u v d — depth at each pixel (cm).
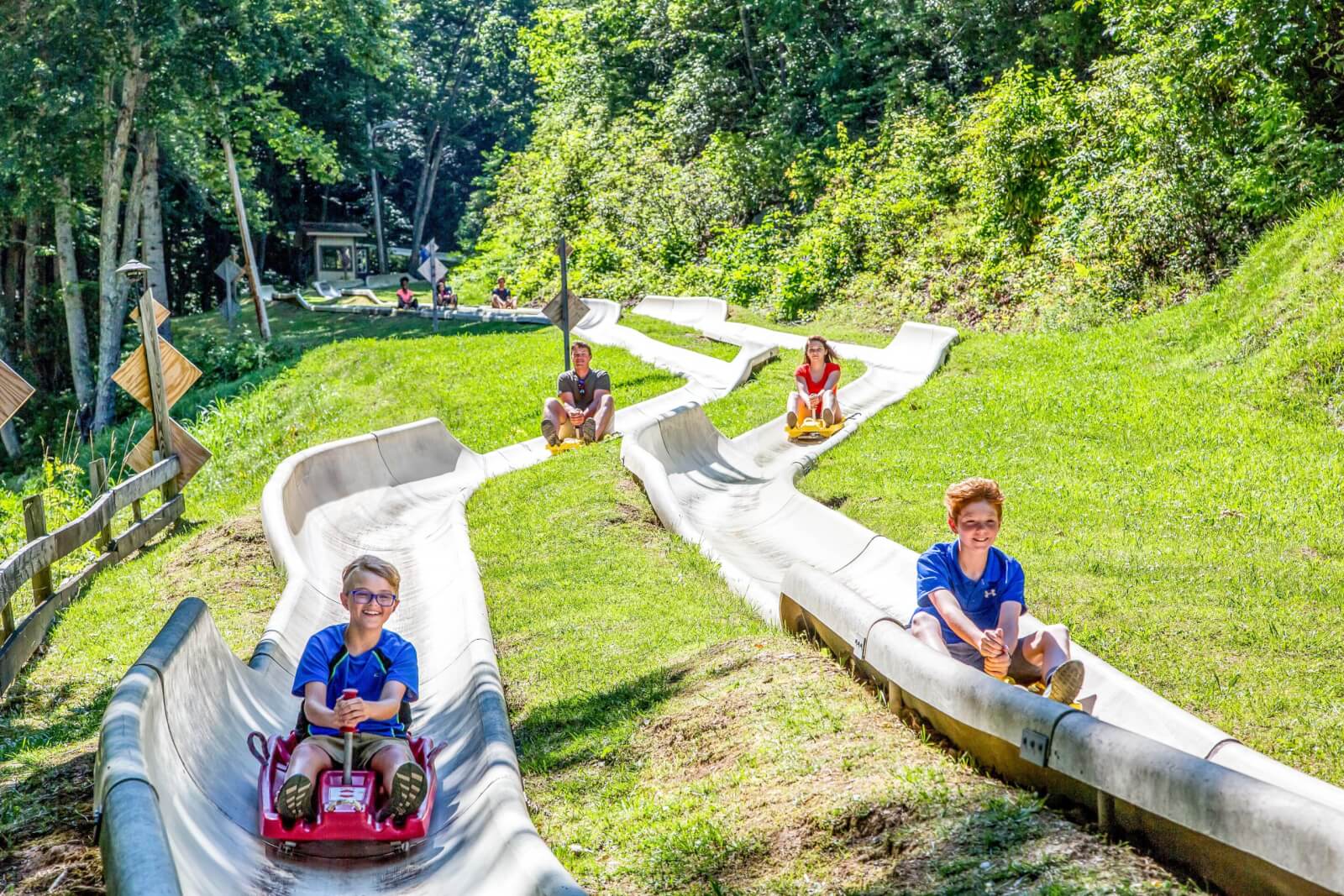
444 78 8944
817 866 461
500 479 1547
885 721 594
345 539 1352
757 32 5144
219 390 3600
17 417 4691
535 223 5266
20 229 4941
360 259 8531
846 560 1091
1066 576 966
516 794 527
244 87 3875
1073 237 2806
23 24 3391
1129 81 2841
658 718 677
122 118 3694
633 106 5825
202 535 1313
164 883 347
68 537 1111
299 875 516
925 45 4569
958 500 612
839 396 2092
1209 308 2089
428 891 493
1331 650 750
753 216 4581
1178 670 728
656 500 1298
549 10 6397
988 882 412
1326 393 1547
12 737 755
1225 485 1257
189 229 6919
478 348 3120
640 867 498
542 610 970
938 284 3184
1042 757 468
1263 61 2234
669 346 2859
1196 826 390
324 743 545
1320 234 1920
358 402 2614
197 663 632
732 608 931
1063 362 2108
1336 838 338
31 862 506
